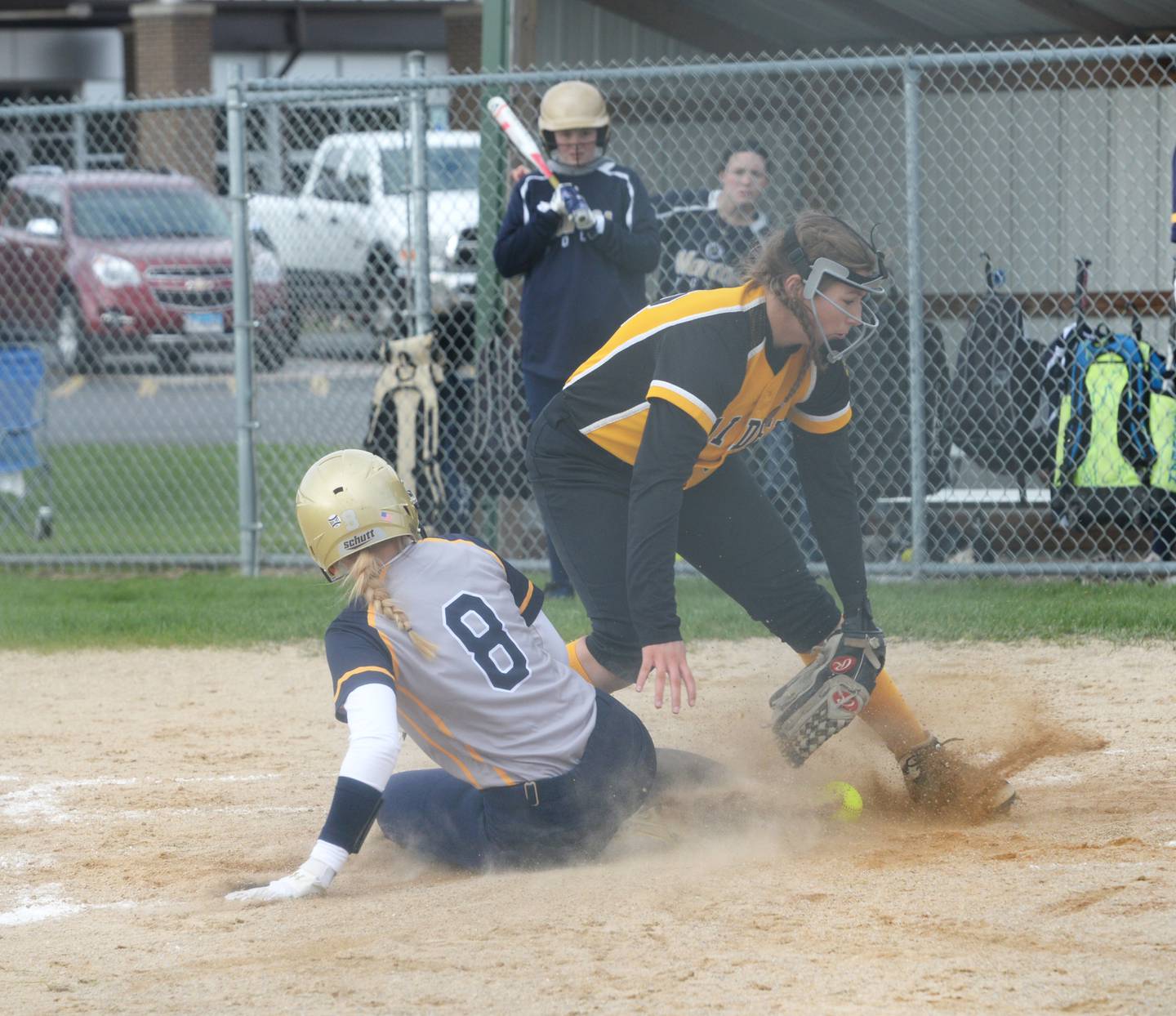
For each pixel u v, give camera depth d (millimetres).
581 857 13742
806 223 13477
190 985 10781
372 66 94688
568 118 25375
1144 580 28406
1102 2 34469
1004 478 34406
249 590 30812
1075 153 36844
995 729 18688
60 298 56906
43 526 36656
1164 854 13117
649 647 13406
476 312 31969
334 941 11688
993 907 11633
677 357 13570
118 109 31219
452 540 13836
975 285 37750
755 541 15281
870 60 27812
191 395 56625
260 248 48656
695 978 10320
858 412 29422
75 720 21578
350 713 12828
